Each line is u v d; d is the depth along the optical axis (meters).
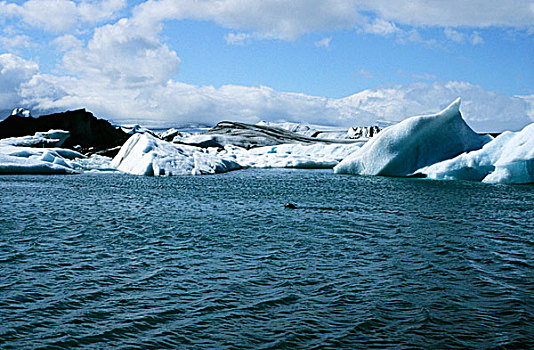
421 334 7.40
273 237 14.24
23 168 39.31
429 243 13.66
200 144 82.62
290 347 6.96
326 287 9.49
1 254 11.73
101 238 13.88
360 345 7.04
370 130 143.12
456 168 37.38
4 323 7.57
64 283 9.56
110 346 6.94
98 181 33.97
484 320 7.95
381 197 25.50
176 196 25.05
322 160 60.41
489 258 11.98
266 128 128.75
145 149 43.25
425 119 40.34
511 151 34.12
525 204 22.81
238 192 27.58
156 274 10.25
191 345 7.00
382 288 9.48
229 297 8.88
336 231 15.31
